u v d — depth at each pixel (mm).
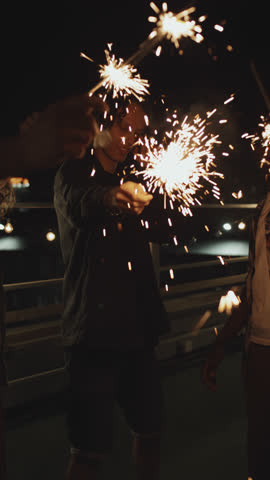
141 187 1908
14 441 3518
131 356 2459
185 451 3438
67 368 2455
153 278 2480
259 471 2258
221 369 5113
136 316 2381
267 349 2199
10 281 8492
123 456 3383
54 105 1016
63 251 2482
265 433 2229
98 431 2371
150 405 2498
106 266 2338
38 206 3896
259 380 2227
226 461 3312
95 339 2307
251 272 2285
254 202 5082
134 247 2412
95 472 2404
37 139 994
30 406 4012
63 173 2277
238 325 2479
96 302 2318
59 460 3289
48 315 4418
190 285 5824
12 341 4016
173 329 5281
